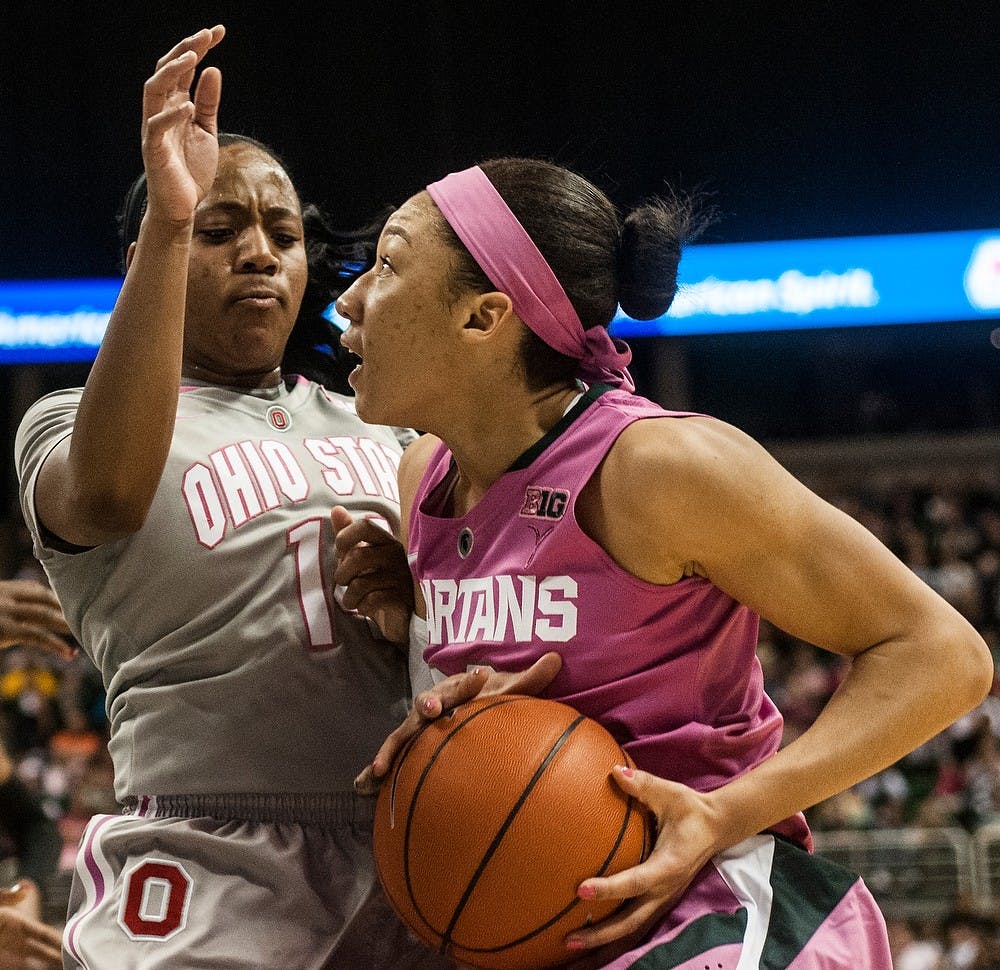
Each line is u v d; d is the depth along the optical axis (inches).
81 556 91.4
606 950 72.6
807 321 484.1
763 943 71.6
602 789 69.9
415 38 492.4
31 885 106.5
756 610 75.3
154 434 80.3
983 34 499.2
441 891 70.0
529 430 79.5
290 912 88.8
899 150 500.4
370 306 79.4
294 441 97.9
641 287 82.0
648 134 502.6
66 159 496.7
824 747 72.0
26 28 493.0
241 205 93.7
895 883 329.1
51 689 432.5
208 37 77.6
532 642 76.2
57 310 483.5
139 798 92.6
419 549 83.0
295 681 90.9
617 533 74.7
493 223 77.5
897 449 581.3
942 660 71.7
